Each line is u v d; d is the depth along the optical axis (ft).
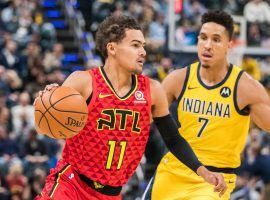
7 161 42.75
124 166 18.65
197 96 22.02
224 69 21.91
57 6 69.87
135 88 18.48
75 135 18.25
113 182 18.61
